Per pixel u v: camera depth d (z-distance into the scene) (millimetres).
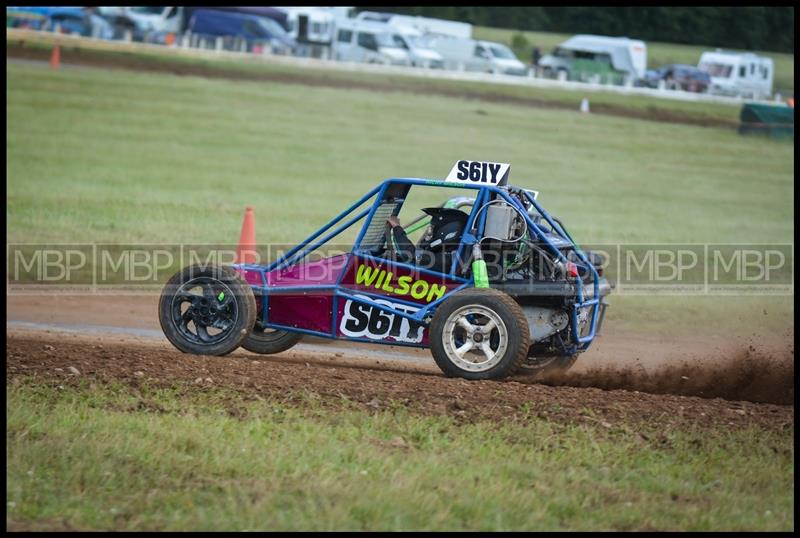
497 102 95688
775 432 17000
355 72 104562
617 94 106000
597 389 19703
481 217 20250
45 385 18141
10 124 68312
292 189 55594
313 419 16609
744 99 110062
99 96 81375
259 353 23828
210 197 51312
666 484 14188
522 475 14344
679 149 79812
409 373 20953
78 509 12797
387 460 14508
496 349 19766
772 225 52875
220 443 15156
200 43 110562
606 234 46312
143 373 19234
